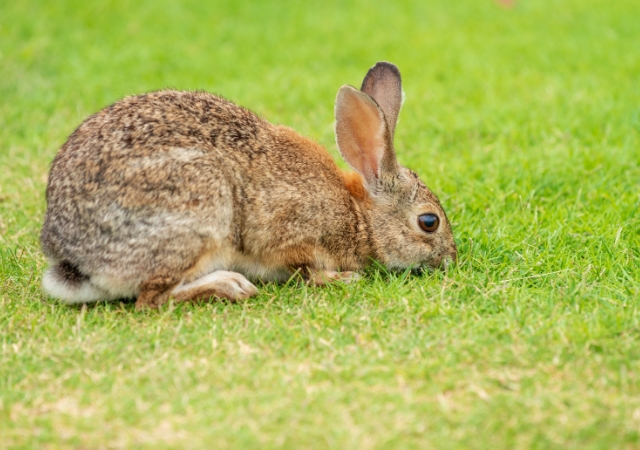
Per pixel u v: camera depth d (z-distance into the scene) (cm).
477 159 1833
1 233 1583
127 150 1292
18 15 2948
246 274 1434
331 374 1086
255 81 2445
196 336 1193
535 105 2162
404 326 1209
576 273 1345
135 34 2866
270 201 1372
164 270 1298
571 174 1739
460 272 1377
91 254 1294
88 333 1211
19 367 1120
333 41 2828
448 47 2733
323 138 1986
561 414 996
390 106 1566
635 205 1581
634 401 1020
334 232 1427
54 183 1326
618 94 2202
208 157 1319
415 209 1445
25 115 2184
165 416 1007
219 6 3181
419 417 995
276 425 984
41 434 982
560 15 3083
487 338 1154
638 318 1189
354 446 945
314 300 1314
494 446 945
